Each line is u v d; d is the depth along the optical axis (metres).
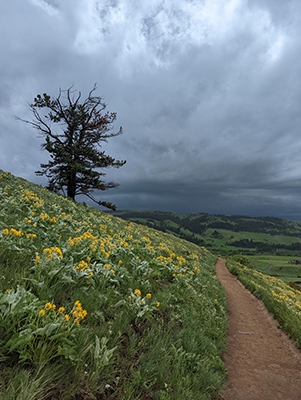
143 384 3.49
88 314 4.03
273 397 5.31
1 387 2.28
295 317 11.06
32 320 2.93
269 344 8.28
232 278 20.72
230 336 8.21
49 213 10.95
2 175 16.81
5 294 3.10
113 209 28.89
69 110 26.67
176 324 5.73
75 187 27.47
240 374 5.91
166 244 19.97
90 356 3.26
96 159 27.17
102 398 2.97
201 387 4.46
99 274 5.44
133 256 8.40
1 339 2.71
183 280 8.98
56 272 4.18
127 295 5.45
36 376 2.49
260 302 13.32
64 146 26.33
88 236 7.16
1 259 4.34
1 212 7.00
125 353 3.91
